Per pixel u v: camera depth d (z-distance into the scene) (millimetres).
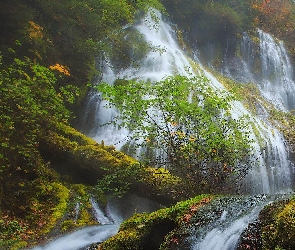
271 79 18859
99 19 11703
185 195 6492
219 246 3773
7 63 9758
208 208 4441
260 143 9797
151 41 16078
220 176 6371
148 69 14375
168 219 4590
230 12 20094
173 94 5914
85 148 8195
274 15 22859
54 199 7230
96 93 11922
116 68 13906
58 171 8375
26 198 7004
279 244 3207
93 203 7465
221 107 6367
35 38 10531
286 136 10898
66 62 11852
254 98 14445
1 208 6500
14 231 6074
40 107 7707
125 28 15500
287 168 9984
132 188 7270
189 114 5902
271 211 3672
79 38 11914
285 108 16344
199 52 19203
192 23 19750
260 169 9320
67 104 11055
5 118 7082
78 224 6660
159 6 13586
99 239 5902
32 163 7629
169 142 6359
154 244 4562
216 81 15000
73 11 11422
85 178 8258
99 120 11336
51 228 6414
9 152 7223
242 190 8586
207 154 6152
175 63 15000
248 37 20109
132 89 6016
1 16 10297
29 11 10930
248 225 3705
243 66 19000
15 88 7176
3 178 6977
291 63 20109
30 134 7648
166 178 6867
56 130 8836
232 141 6141
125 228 4777
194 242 4031
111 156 7934
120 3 11734
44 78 8195
